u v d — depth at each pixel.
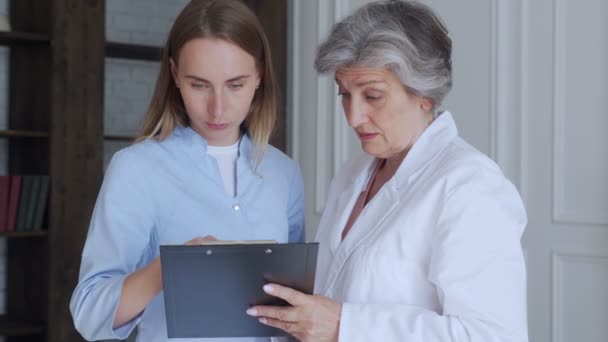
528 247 3.73
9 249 4.56
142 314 1.74
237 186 1.94
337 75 1.72
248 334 1.61
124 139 4.63
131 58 5.00
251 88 1.82
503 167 3.81
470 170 1.63
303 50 4.80
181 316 1.57
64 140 4.26
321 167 4.69
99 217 1.80
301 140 4.81
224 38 1.74
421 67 1.65
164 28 5.15
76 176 4.29
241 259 1.53
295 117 4.83
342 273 1.77
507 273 1.56
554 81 3.63
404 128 1.72
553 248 3.63
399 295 1.66
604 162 3.47
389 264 1.67
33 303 4.38
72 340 4.28
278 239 1.97
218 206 1.89
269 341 1.87
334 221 1.92
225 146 1.96
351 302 1.69
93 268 1.76
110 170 1.83
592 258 3.50
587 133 3.54
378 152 1.76
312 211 4.75
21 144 4.50
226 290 1.56
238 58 1.76
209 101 1.78
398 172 1.74
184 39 1.76
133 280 1.67
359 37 1.65
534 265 3.71
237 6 1.79
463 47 3.98
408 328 1.56
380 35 1.63
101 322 1.70
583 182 3.55
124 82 5.04
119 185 1.80
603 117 3.48
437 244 1.60
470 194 1.59
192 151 1.89
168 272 1.53
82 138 4.30
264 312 1.56
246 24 1.77
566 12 3.61
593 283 3.50
